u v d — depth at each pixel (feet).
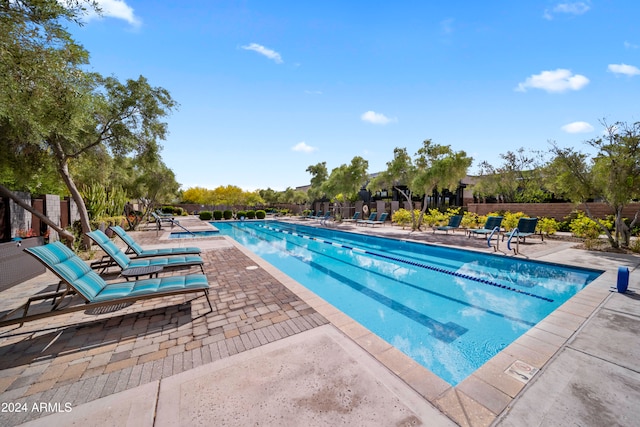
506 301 17.71
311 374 7.78
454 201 90.74
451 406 6.56
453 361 11.47
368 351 9.05
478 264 26.96
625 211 41.29
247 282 17.51
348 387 7.20
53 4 10.11
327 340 9.86
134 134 25.91
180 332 10.73
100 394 7.09
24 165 20.88
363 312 16.38
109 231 37.91
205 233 52.39
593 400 6.72
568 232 43.80
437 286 20.98
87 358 8.93
